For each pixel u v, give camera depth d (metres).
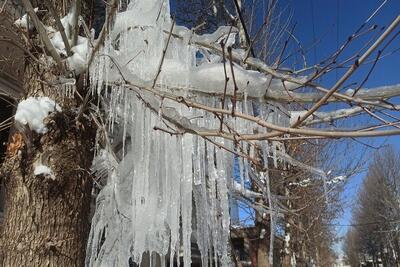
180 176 3.58
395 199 39.38
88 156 3.46
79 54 3.42
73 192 3.23
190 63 3.61
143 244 3.75
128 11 3.76
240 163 3.63
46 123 3.22
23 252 2.96
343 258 78.12
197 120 3.35
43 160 3.15
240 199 5.54
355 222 52.16
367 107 2.39
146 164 3.57
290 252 11.48
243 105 3.26
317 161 9.65
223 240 4.14
